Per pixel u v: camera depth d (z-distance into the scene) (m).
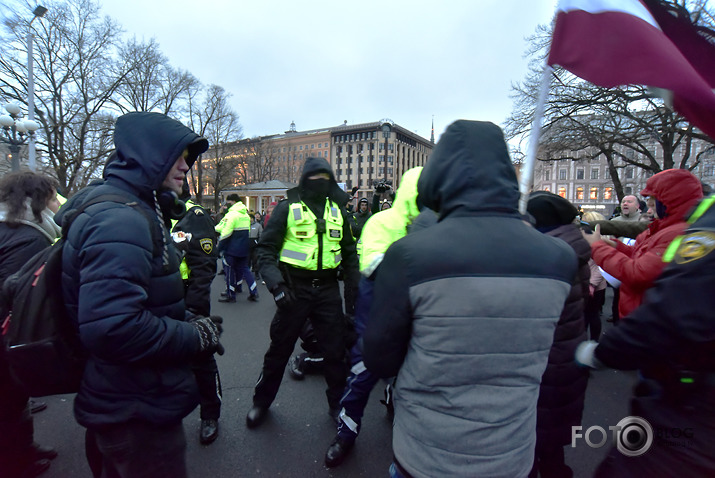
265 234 2.70
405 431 1.18
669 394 1.15
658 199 2.20
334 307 2.85
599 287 4.02
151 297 1.37
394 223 2.13
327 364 2.87
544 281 1.08
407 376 1.15
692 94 1.30
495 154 1.17
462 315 1.03
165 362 1.38
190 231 3.09
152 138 1.42
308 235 2.69
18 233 2.07
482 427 1.06
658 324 1.04
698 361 1.06
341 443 2.38
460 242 1.06
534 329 1.07
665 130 11.84
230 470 2.30
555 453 1.86
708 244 1.01
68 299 1.29
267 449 2.51
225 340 4.68
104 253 1.19
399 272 1.10
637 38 1.53
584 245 1.98
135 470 1.33
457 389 1.07
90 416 1.30
